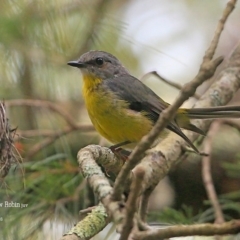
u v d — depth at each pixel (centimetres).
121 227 488
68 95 1201
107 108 980
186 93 508
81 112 1278
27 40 1101
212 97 983
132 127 977
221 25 622
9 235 860
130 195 479
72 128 1038
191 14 1417
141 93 1008
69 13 1121
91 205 938
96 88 1005
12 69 1118
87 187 899
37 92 1151
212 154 1095
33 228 878
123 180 523
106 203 523
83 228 704
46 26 1100
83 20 1129
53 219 886
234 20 1500
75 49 1132
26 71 1130
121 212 509
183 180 1106
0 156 879
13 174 915
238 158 1031
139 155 522
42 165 939
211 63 502
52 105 1038
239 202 1000
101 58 1045
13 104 1027
